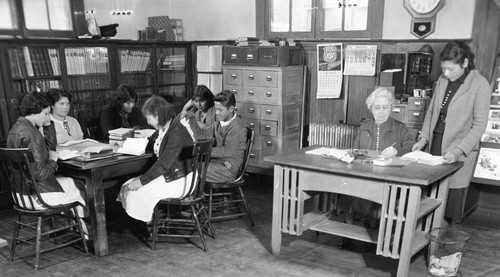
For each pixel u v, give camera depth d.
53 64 4.59
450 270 3.11
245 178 5.68
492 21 4.11
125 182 3.71
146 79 5.64
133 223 4.15
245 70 5.19
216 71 5.69
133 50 5.39
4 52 4.14
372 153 3.32
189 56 6.12
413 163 3.08
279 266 3.30
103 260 3.40
